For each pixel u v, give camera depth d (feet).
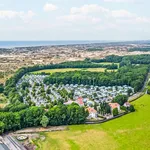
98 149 655.35
